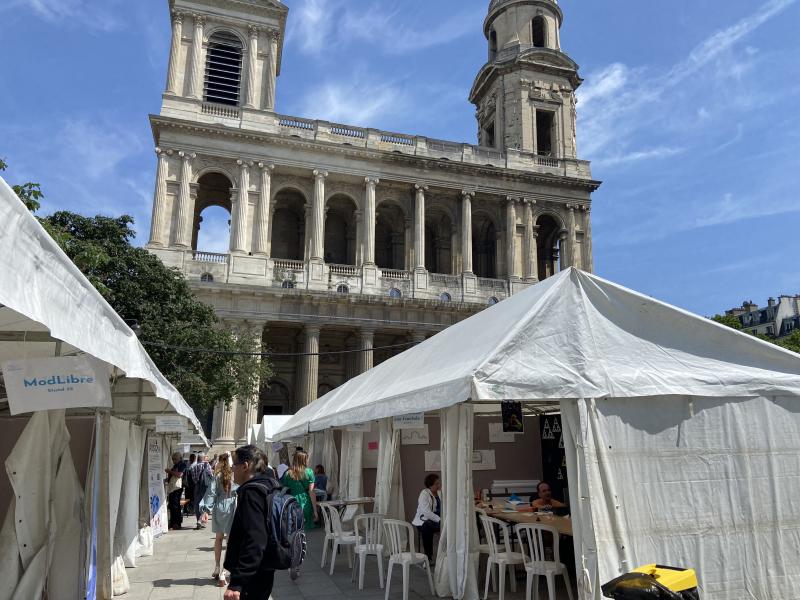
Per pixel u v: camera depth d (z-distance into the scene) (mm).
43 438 8039
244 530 5855
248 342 37594
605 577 7586
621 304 9008
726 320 47125
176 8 49000
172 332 30672
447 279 50219
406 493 16156
